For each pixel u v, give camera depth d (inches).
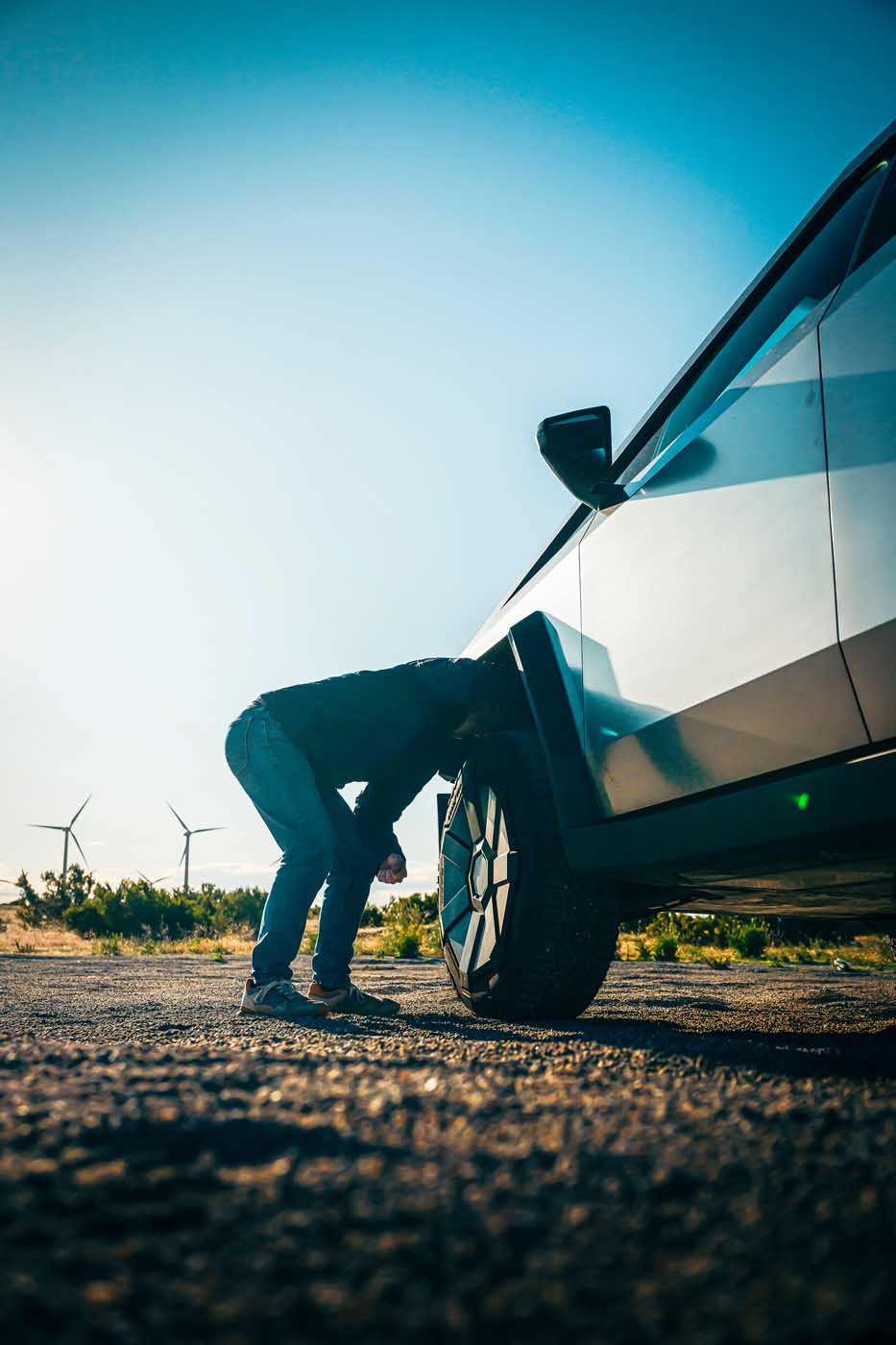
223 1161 39.4
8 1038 79.4
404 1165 38.8
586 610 106.7
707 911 125.0
